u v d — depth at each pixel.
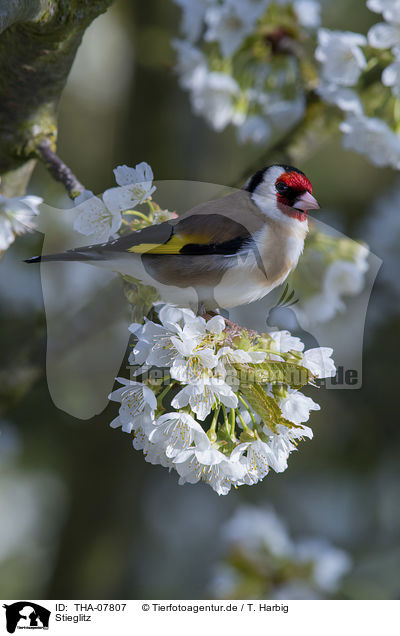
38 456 13.21
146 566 14.31
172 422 5.38
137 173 6.18
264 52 9.91
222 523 14.88
